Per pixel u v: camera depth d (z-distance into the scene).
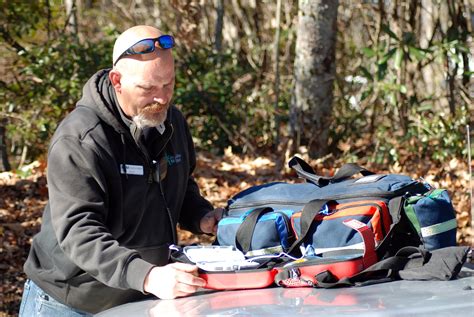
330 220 3.20
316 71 11.08
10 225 8.66
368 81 11.99
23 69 12.27
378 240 3.15
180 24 13.16
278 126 12.28
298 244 3.22
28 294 3.63
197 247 3.35
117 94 3.35
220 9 15.92
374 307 2.62
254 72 14.23
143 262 3.05
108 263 3.07
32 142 12.88
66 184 3.20
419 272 2.99
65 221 3.17
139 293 3.44
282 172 10.55
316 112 11.13
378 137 11.45
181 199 3.72
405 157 11.18
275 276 3.05
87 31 16.73
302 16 11.10
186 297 3.01
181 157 3.67
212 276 3.05
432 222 3.19
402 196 3.24
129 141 3.38
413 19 12.84
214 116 12.61
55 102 12.21
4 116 12.42
